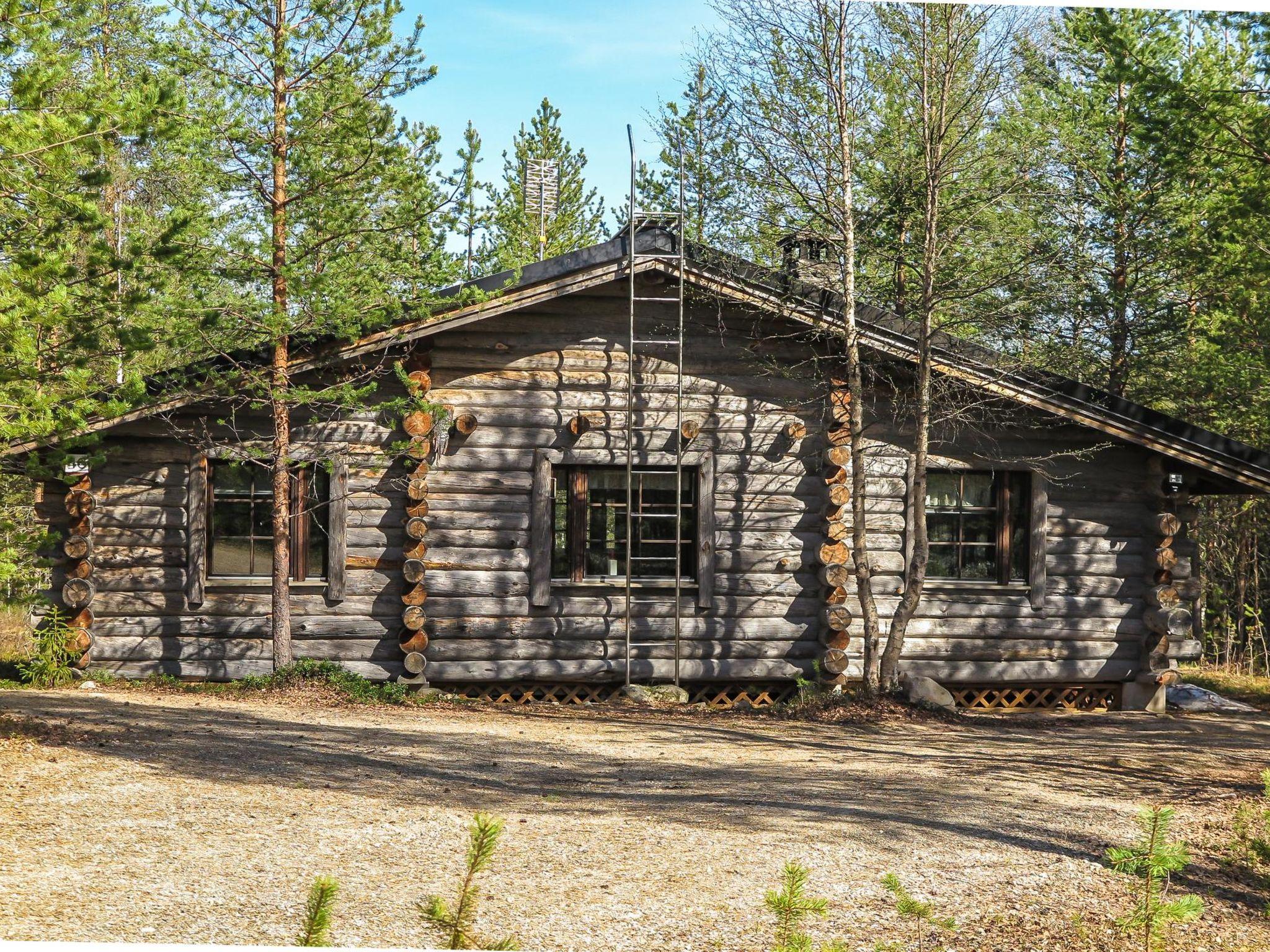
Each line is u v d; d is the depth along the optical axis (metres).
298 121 12.30
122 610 12.62
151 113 9.00
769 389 13.69
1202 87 14.13
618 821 7.09
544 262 12.81
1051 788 8.55
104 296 9.34
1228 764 10.02
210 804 6.94
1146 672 14.16
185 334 11.98
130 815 6.58
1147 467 14.27
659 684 13.36
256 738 9.20
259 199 12.66
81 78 11.52
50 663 12.15
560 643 13.23
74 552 12.38
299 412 12.91
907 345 13.45
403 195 12.58
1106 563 14.20
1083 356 20.09
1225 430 20.08
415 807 7.21
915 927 5.32
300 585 12.84
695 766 9.20
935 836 6.91
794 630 13.65
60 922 4.77
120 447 12.16
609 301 13.38
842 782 8.59
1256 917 5.70
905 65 13.41
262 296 12.50
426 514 12.97
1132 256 20.11
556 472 13.39
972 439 13.94
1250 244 15.94
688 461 13.48
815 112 13.34
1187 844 6.88
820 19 13.09
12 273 8.61
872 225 15.11
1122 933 5.32
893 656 12.91
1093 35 17.12
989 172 13.66
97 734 8.73
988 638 13.98
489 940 4.88
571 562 13.34
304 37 12.57
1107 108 20.00
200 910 5.05
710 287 13.26
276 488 12.41
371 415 13.02
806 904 3.84
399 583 13.02
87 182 9.02
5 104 8.56
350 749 9.05
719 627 13.52
